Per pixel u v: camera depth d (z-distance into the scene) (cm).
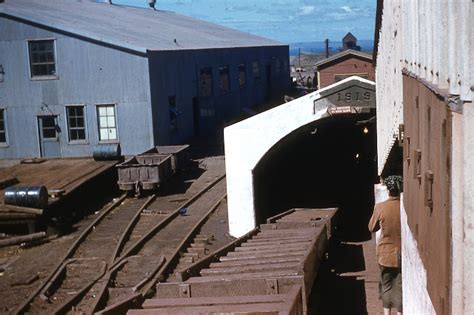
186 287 837
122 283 1337
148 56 2823
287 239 1226
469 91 379
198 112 3588
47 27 2866
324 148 2266
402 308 852
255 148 1553
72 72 2889
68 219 1952
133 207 2175
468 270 392
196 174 2727
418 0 600
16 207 1808
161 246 1639
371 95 1422
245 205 1581
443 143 436
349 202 2192
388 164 1199
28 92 2931
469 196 387
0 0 2947
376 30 1222
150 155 2533
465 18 382
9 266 1550
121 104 2878
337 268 1370
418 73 604
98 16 3694
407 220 734
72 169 2450
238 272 930
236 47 4309
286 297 737
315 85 5266
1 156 2994
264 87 5128
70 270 1477
